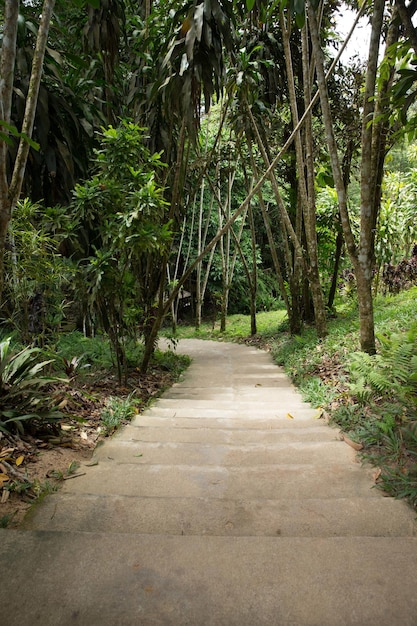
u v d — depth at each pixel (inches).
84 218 178.5
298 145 252.7
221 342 421.1
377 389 137.6
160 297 209.3
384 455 99.1
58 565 56.9
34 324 170.4
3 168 91.0
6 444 98.6
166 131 237.9
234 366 272.8
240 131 304.5
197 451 105.9
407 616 48.6
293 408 158.2
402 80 129.4
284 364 259.8
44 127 185.2
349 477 90.4
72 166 197.9
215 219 574.6
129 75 259.6
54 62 185.3
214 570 56.1
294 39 290.5
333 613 49.1
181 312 665.6
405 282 400.5
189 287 626.5
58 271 152.6
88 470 93.0
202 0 176.4
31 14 195.8
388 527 70.1
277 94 300.5
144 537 62.7
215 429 124.2
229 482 87.9
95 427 122.6
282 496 82.7
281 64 292.2
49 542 61.6
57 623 47.7
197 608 49.8
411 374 128.5
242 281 628.4
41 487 83.0
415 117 139.4
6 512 73.5
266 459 101.1
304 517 72.8
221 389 203.9
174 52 182.9
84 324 268.4
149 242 160.1
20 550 59.8
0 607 50.0
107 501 77.1
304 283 363.9
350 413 129.6
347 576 54.9
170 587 53.1
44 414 109.7
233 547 60.6
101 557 58.5
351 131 303.3
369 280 173.0
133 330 208.5
